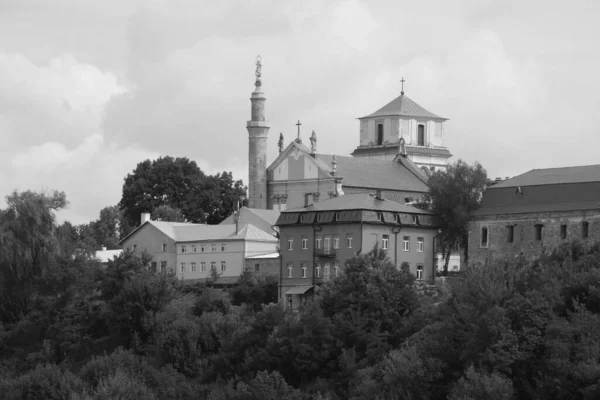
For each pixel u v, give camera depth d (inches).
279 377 7691.9
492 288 7421.3
